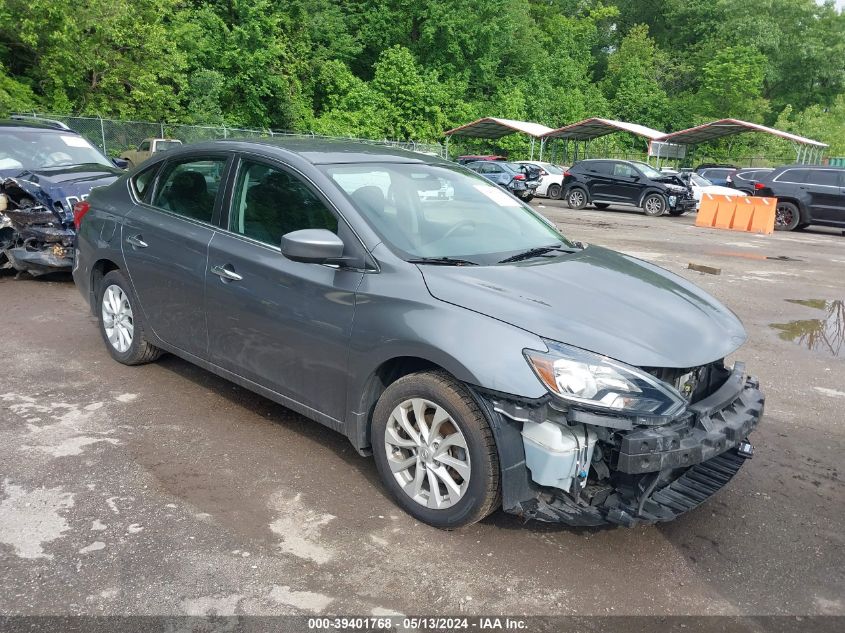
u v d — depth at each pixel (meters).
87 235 4.95
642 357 2.76
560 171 28.52
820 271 11.39
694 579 2.82
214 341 4.02
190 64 29.44
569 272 3.44
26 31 22.20
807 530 3.25
